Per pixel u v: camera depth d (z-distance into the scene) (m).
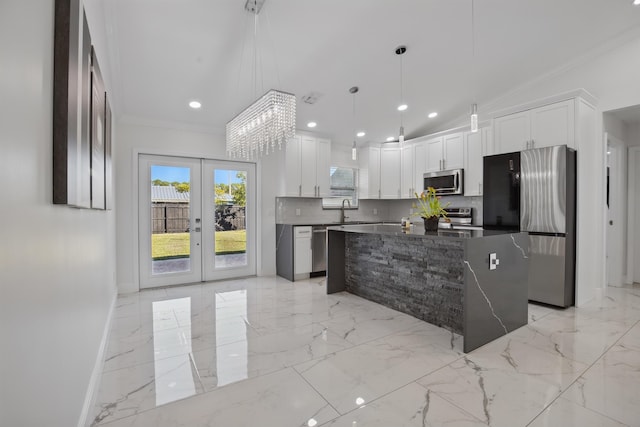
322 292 4.19
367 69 3.68
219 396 1.87
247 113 3.04
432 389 1.92
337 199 6.06
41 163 1.02
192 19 2.59
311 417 1.67
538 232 3.53
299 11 2.64
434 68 3.80
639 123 4.32
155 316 3.25
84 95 1.46
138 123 4.22
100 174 2.09
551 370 2.13
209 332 2.83
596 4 3.00
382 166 6.03
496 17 3.04
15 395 0.82
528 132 3.69
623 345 2.51
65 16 1.16
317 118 4.88
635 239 4.52
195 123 4.50
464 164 4.91
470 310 2.43
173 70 3.25
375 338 2.69
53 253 1.13
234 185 5.02
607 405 1.75
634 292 4.05
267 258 5.27
